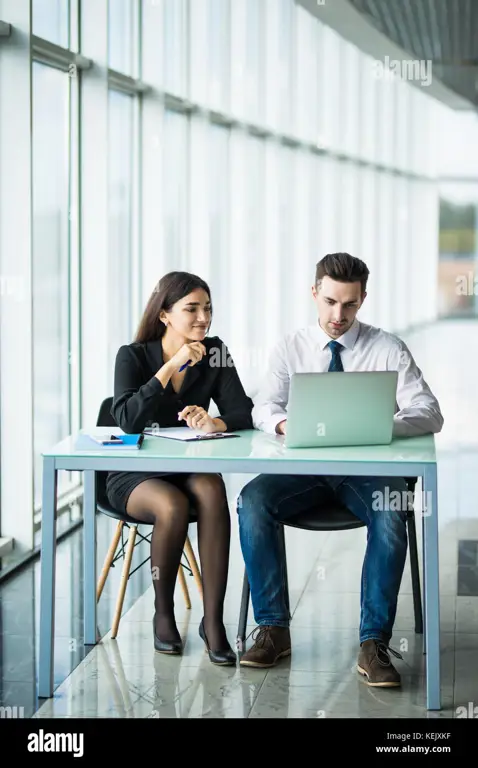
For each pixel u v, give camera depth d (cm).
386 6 1105
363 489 375
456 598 447
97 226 616
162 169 727
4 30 491
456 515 598
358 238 1468
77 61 593
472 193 2047
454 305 2077
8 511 521
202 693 345
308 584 471
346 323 401
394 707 335
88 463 344
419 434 382
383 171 1688
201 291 402
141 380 405
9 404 514
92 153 613
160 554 374
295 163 1177
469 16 1252
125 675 360
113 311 724
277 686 351
